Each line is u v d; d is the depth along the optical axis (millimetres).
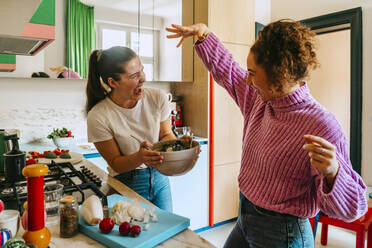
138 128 1427
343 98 3930
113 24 2811
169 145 1271
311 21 3160
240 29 3074
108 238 761
